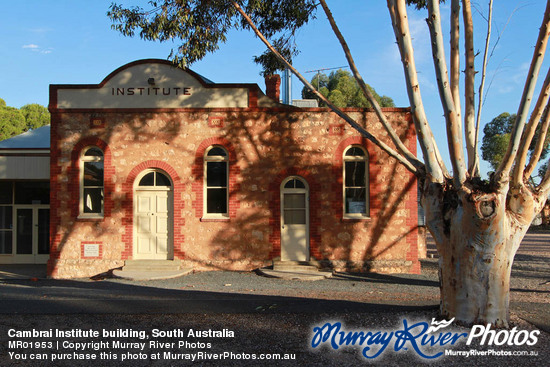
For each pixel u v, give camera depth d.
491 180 6.95
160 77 15.06
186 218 14.78
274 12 13.70
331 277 13.77
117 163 14.84
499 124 41.72
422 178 7.83
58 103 14.97
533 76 6.24
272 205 14.81
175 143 14.91
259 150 14.93
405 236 14.77
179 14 12.30
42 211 18.86
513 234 7.23
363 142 14.88
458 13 7.39
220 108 14.95
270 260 14.73
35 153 16.88
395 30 7.80
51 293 10.36
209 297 9.95
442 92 6.71
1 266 17.98
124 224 14.70
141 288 11.65
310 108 14.97
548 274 15.23
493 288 7.26
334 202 14.80
